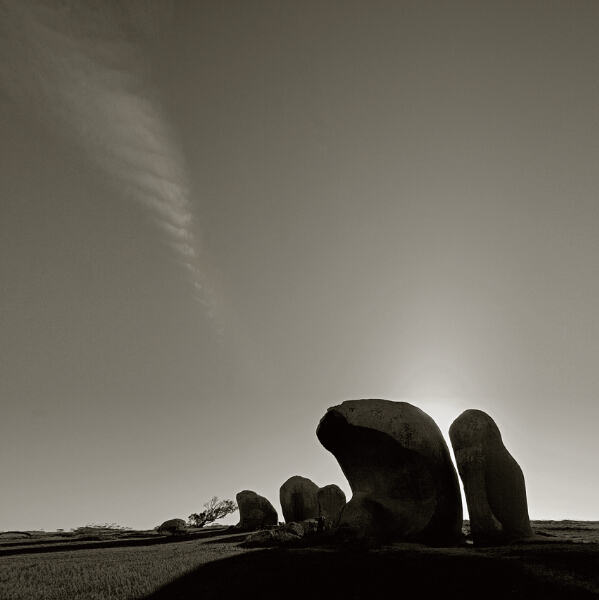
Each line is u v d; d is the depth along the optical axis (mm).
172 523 49344
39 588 19000
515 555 21578
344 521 28391
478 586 17391
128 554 28734
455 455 28156
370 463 29703
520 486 28281
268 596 17047
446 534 28328
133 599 17188
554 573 18469
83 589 18672
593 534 31969
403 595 16844
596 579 17797
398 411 29828
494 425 29047
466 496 26906
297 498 46219
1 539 46594
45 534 52906
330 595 17000
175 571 21250
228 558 23969
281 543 29172
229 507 69438
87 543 39156
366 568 20047
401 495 28719
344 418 29797
